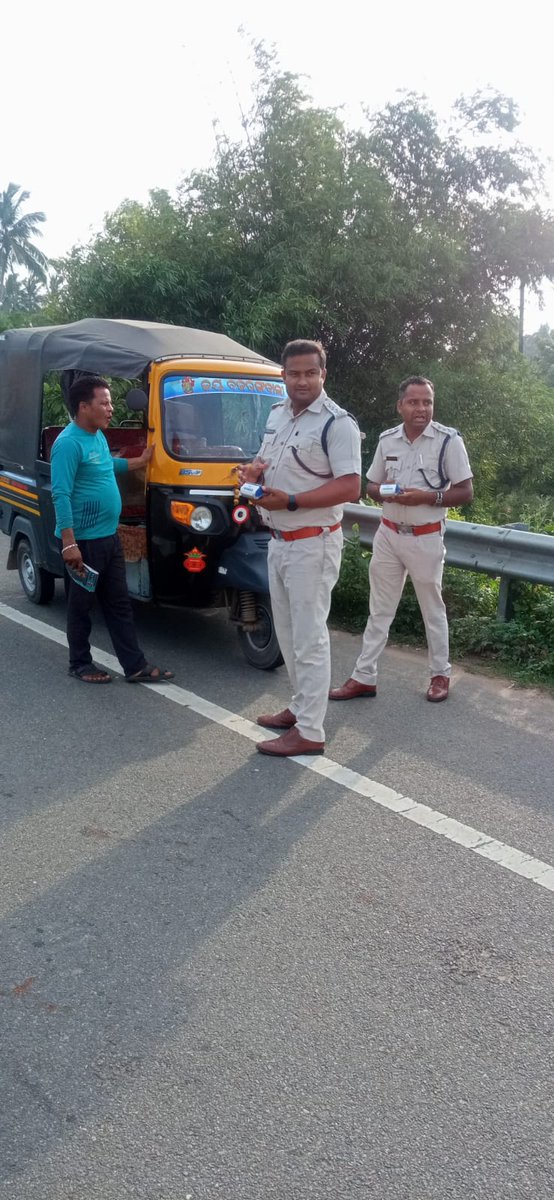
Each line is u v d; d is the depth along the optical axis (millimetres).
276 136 15852
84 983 3141
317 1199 2344
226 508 6137
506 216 17641
